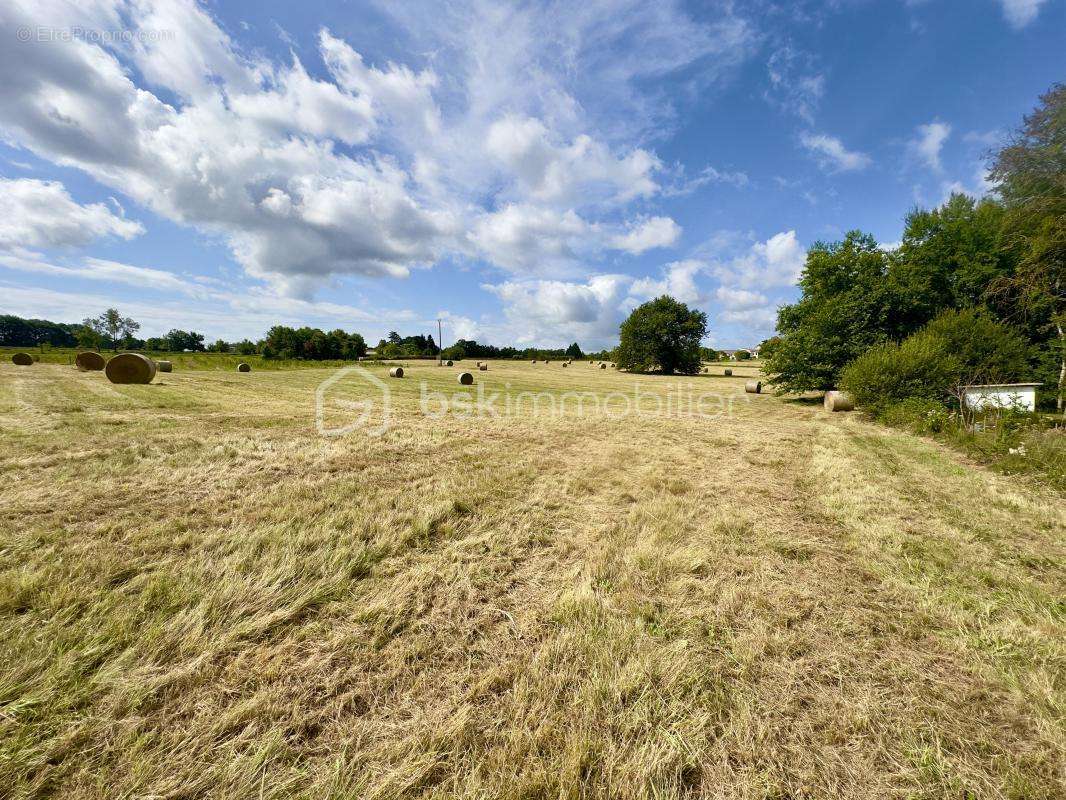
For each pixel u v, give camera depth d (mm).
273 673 1969
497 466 5852
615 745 1674
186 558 2938
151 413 8859
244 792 1463
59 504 3791
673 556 3266
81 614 2273
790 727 1772
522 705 1827
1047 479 5191
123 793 1437
